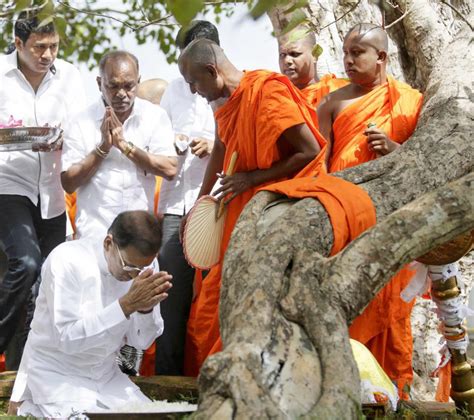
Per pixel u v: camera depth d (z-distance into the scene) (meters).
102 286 5.97
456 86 6.12
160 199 7.34
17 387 5.96
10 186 7.21
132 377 6.34
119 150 7.05
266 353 3.80
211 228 6.44
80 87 7.58
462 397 6.12
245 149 6.39
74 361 5.88
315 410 3.60
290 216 4.73
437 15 8.21
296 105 6.32
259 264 4.32
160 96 8.39
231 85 6.50
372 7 8.34
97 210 7.02
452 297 6.08
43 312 5.93
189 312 7.07
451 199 4.41
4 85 7.33
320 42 8.27
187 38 7.18
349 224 4.83
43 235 7.46
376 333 6.26
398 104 6.56
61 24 5.23
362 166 5.36
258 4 3.90
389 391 5.50
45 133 7.02
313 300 4.11
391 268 4.28
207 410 3.51
